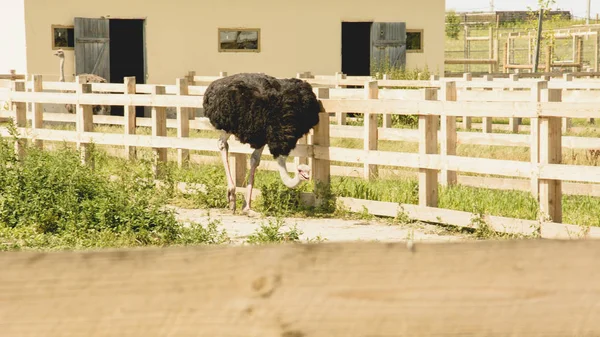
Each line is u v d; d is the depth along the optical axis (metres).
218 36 30.00
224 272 2.45
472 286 2.51
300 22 30.94
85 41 27.92
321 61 31.27
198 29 29.73
